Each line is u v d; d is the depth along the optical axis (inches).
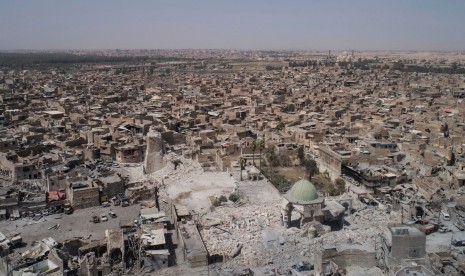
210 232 3838.6
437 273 2864.2
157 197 4722.0
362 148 6264.8
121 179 4749.0
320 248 3238.2
